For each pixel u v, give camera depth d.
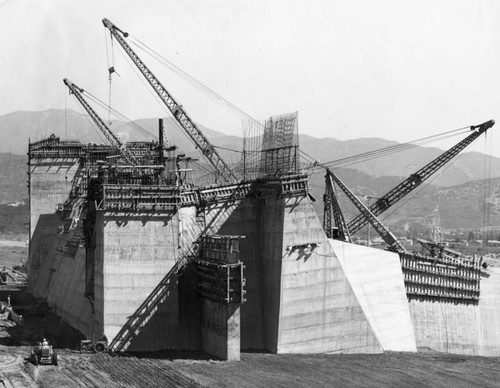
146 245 77.00
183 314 79.44
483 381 69.75
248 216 86.19
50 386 58.09
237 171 105.00
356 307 83.69
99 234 77.81
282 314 79.69
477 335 107.19
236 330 72.56
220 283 72.81
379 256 95.69
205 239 79.50
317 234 82.31
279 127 85.44
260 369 67.94
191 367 67.38
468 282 107.50
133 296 76.12
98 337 76.56
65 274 105.75
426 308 102.25
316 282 81.62
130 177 79.31
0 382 58.97
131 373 63.69
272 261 82.44
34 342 80.62
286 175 81.88
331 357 78.19
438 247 110.94
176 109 109.88
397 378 68.19
